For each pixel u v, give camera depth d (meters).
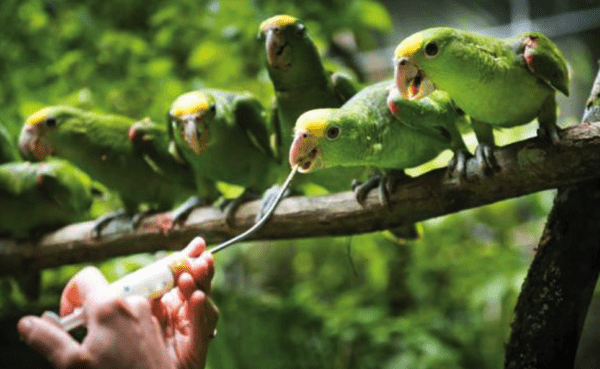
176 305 1.48
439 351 3.36
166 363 1.14
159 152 2.51
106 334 1.09
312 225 2.14
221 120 2.34
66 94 3.88
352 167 2.23
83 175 2.95
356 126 1.80
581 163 1.65
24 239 2.78
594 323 4.04
